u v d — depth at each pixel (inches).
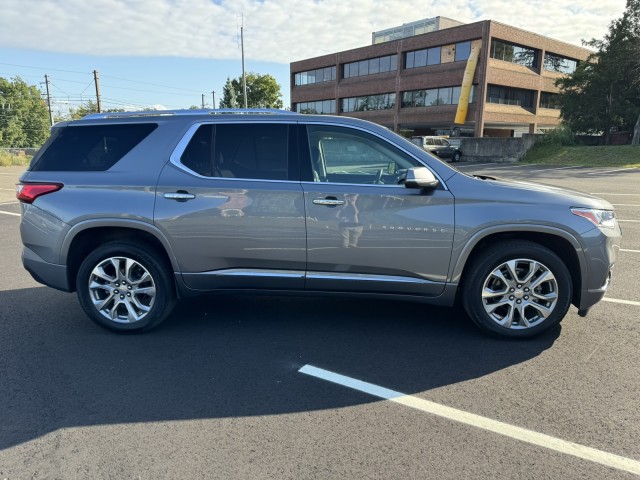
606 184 673.6
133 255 161.8
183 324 177.8
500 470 97.4
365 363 145.4
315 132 158.2
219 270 161.2
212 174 158.6
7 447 105.9
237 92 2687.0
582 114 1357.0
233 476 96.3
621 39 1235.9
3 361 147.6
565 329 168.2
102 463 100.5
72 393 128.6
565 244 154.8
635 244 302.8
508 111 1667.1
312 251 155.3
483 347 155.4
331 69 2153.1
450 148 1381.6
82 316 186.7
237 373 139.7
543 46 1704.0
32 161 170.1
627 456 101.5
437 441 107.1
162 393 128.6
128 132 165.2
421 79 1772.9
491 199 150.3
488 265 152.9
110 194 159.6
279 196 153.9
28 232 166.1
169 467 99.2
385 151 155.9
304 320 181.0
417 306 195.3
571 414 116.7
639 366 140.9
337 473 97.0
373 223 151.8
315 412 119.3
